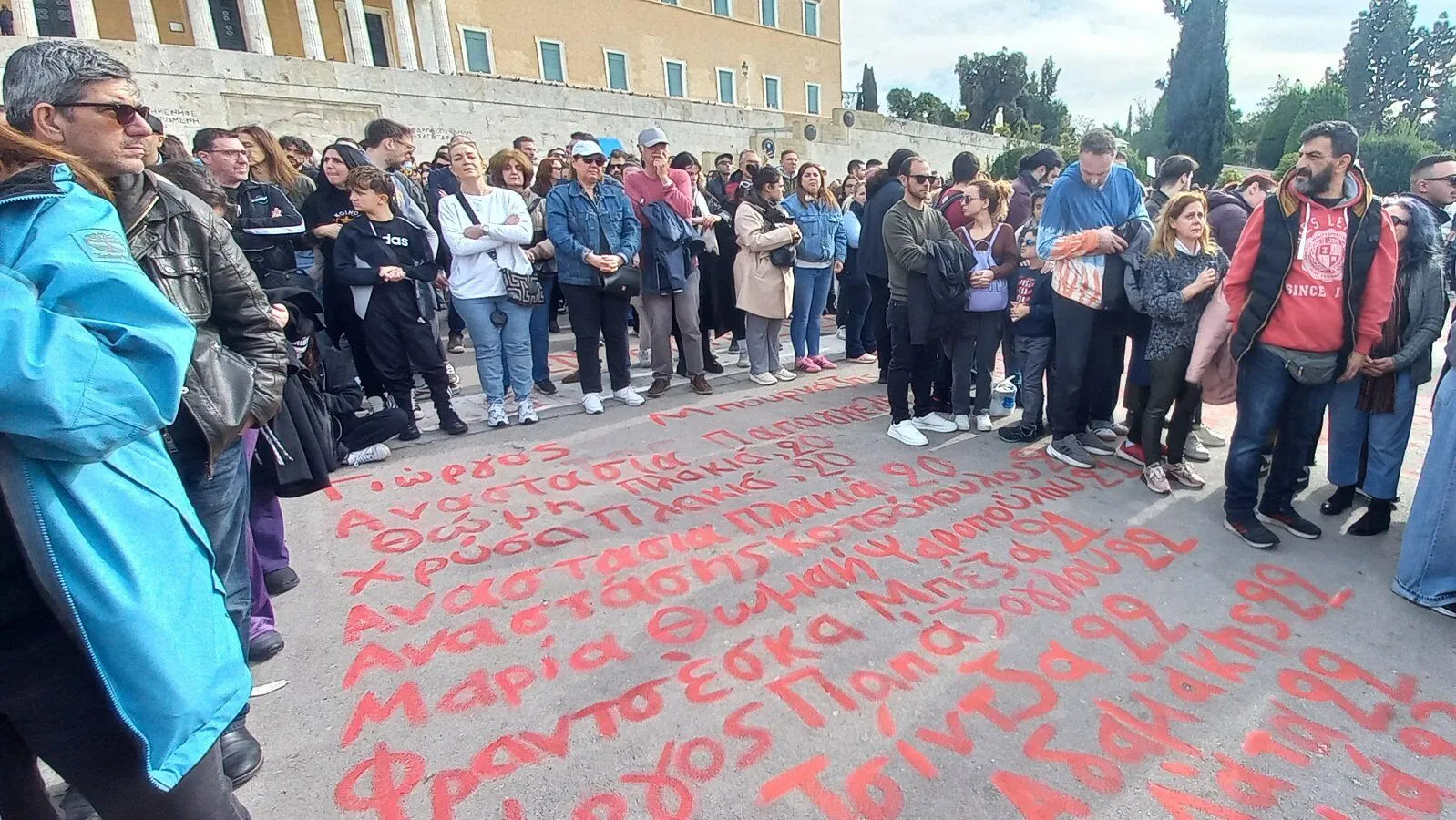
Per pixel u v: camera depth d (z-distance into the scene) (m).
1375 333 2.93
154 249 1.69
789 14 31.27
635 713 2.17
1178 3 30.34
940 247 4.06
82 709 1.19
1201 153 30.25
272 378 1.88
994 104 49.25
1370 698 2.25
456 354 6.86
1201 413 4.54
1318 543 3.22
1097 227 3.82
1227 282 3.13
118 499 1.16
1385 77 52.31
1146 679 2.33
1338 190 2.88
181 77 13.71
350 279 4.04
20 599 1.12
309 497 3.70
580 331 4.80
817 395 5.41
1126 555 3.10
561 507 3.56
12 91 1.51
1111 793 1.89
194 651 1.24
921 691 2.26
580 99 19.20
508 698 2.24
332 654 2.46
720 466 4.04
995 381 5.80
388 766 1.99
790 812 1.83
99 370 1.07
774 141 22.47
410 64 21.27
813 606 2.72
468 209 4.38
